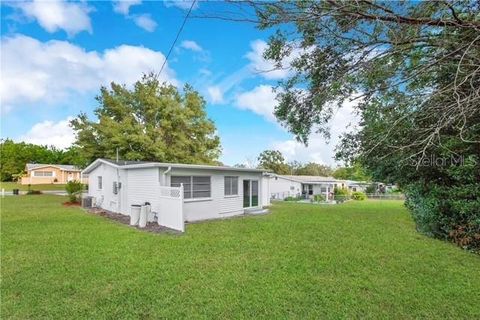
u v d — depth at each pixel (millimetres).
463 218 7793
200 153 26078
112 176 15781
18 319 3719
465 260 6395
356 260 6332
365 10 2262
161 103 24469
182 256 6652
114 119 23922
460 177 7492
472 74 2156
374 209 19672
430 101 2635
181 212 10211
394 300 4301
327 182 38812
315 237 8922
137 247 7512
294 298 4371
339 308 4055
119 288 4730
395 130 3033
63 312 3910
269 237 8922
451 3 2162
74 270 5594
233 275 5375
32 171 47000
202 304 4176
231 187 15133
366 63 2496
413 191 10594
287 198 34812
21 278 5145
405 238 8820
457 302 4246
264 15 2443
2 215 13656
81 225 11000
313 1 2277
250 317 3809
